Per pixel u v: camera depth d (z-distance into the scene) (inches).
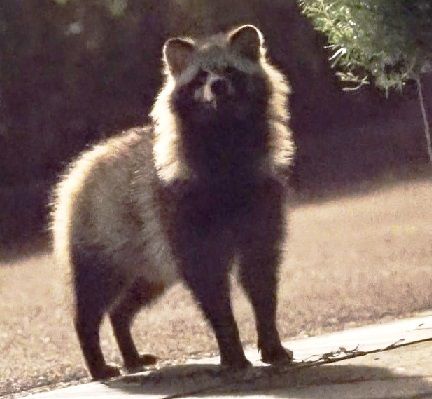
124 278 495.8
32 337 660.7
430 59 374.6
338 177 1296.8
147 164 465.4
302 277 764.0
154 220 456.1
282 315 613.9
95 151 508.4
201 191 431.5
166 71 450.6
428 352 403.5
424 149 1306.6
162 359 525.0
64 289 519.5
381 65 392.2
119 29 1470.2
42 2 1501.0
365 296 655.1
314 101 1392.7
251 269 439.8
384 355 410.6
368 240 919.7
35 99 1514.5
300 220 1086.4
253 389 382.3
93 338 502.3
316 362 415.8
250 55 438.9
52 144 1497.3
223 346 436.1
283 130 442.3
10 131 1507.1
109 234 486.6
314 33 1359.5
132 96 1473.9
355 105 1381.6
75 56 1498.5
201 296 438.0
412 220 1008.9
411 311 591.2
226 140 427.2
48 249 1243.2
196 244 435.2
